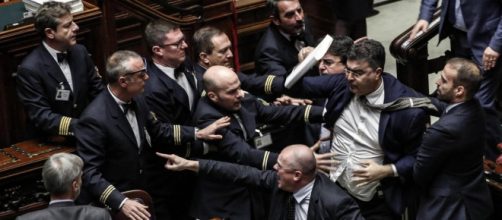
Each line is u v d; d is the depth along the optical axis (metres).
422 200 9.67
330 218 9.04
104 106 9.84
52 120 10.45
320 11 15.50
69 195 8.80
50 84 10.59
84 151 9.76
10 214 10.51
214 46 10.86
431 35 11.92
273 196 9.50
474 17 11.27
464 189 9.44
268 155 10.07
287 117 10.58
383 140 9.58
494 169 10.14
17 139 11.23
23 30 10.87
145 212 9.52
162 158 10.55
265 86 10.66
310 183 9.20
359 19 14.63
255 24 14.28
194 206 10.60
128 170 10.03
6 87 11.04
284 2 11.26
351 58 9.36
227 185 10.44
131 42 12.52
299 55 10.96
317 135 11.22
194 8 12.62
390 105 9.46
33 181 10.57
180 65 10.73
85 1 11.95
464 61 9.21
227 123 10.09
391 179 9.80
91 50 11.58
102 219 8.52
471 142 9.26
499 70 11.36
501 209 10.12
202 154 10.34
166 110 10.60
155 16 12.45
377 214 10.00
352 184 9.88
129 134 9.96
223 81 10.07
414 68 12.12
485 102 11.43
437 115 9.67
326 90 10.02
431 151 9.25
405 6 18.42
